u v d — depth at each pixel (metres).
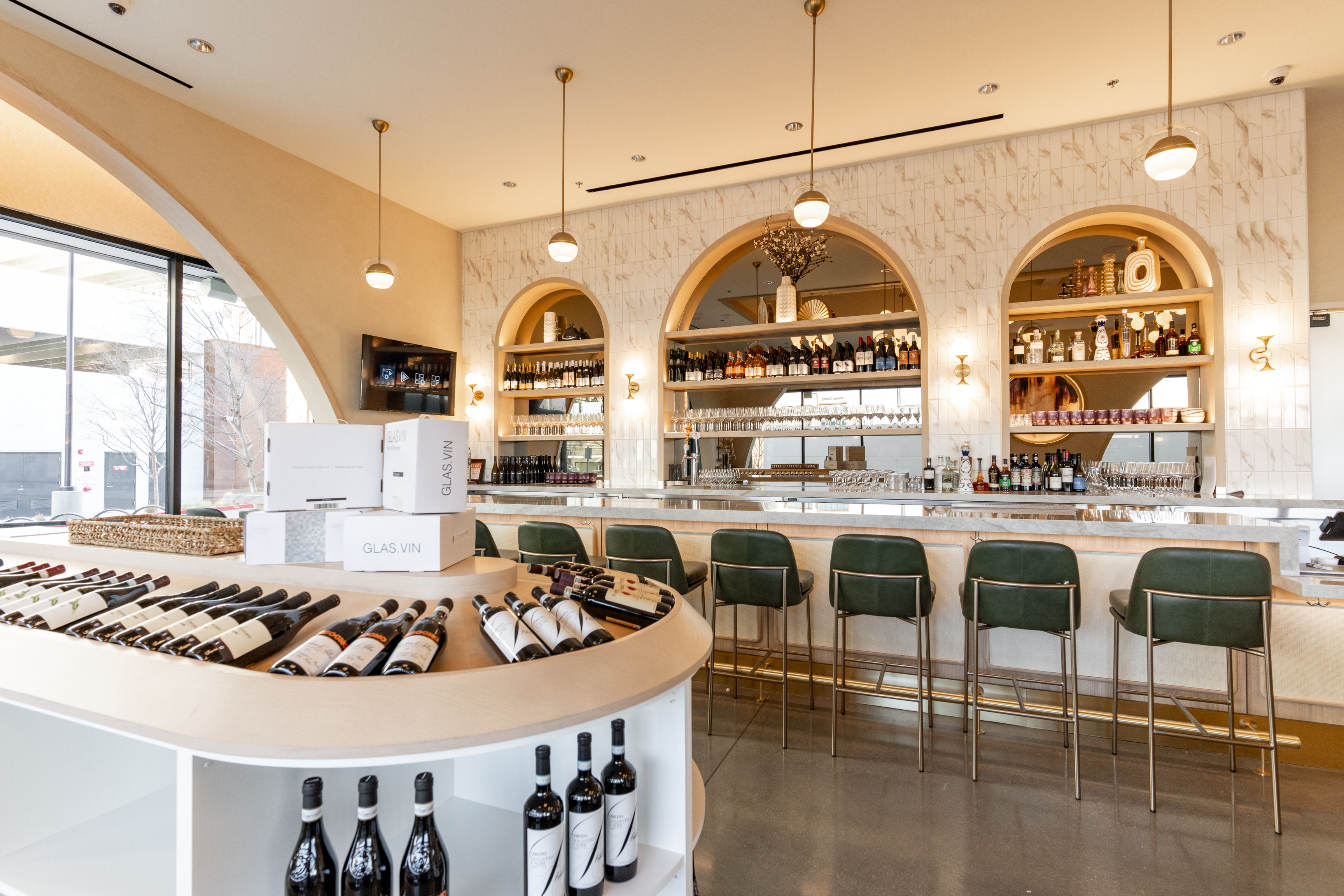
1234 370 4.49
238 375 5.94
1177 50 3.88
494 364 6.90
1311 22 3.62
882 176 5.36
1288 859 2.09
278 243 5.03
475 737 0.98
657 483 6.14
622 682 1.16
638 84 4.22
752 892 1.94
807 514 3.32
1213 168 4.54
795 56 3.94
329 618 1.41
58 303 4.75
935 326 5.18
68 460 4.80
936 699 3.08
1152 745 2.40
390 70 4.05
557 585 1.71
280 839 1.12
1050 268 5.60
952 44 3.82
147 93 4.18
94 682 1.08
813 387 6.05
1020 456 5.16
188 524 2.11
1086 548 3.03
